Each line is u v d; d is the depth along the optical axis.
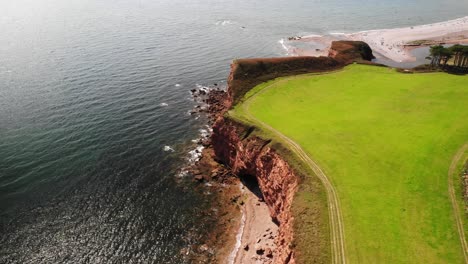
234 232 54.91
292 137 58.66
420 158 51.50
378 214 43.12
